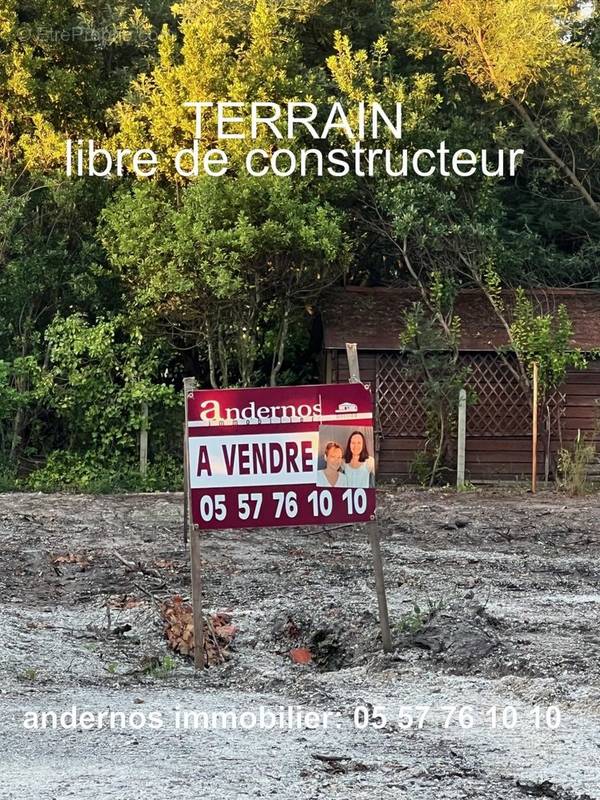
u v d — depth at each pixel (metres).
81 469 23.16
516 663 8.12
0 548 13.55
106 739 6.12
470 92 26.45
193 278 22.83
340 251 23.36
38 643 8.70
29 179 25.19
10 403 23.23
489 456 23.73
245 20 25.95
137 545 14.16
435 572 12.62
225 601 10.62
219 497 8.55
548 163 27.17
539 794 5.32
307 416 8.60
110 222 23.41
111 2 26.52
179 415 23.78
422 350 22.84
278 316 24.03
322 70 25.47
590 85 25.48
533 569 13.13
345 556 13.74
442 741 6.23
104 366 23.34
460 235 23.69
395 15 26.83
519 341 23.28
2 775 5.36
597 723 6.68
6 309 24.38
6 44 25.91
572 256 26.41
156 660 8.52
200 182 22.75
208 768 5.54
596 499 20.55
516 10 24.58
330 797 5.13
